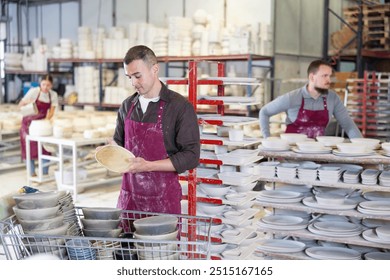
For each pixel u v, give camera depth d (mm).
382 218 3139
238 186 3465
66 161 8438
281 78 8789
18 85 13656
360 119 7289
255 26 8227
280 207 3430
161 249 1938
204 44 8469
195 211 3422
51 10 12867
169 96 2699
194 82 3445
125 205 2836
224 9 9578
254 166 3576
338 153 3340
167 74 9039
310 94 4398
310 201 3408
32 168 7312
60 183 6453
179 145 2684
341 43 8977
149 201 2754
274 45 8555
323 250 3428
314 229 3354
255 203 3508
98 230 2070
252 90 8359
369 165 3750
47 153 7203
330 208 3289
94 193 6645
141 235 1975
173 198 2758
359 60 8328
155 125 2695
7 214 2131
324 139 3641
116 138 2967
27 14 13234
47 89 7613
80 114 8602
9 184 7176
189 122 2660
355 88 7387
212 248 3346
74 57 10820
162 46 8898
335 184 3291
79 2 12141
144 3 10828
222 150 3484
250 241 3547
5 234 1897
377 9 8500
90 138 6527
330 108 4438
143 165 2479
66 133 6641
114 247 1952
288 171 3449
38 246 1946
